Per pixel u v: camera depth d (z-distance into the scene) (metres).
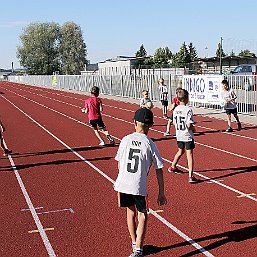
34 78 86.88
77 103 34.34
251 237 5.91
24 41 109.12
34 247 5.80
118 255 5.46
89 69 108.00
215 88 22.41
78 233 6.26
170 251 5.53
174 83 29.97
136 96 36.62
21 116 24.28
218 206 7.30
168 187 8.55
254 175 9.41
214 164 10.60
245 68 35.25
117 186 5.08
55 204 7.68
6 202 7.86
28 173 10.13
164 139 14.84
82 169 10.46
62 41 107.19
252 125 17.80
